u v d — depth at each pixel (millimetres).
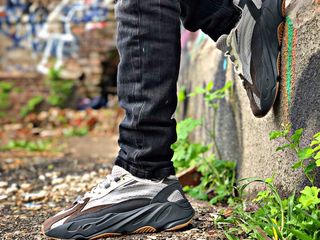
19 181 2439
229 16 1291
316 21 1166
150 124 1164
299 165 1135
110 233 1209
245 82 1317
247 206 1412
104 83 6055
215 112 1940
